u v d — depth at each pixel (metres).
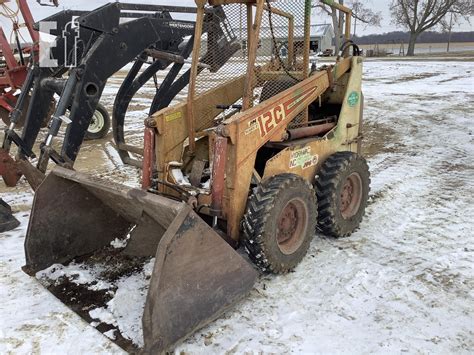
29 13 8.36
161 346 2.68
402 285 3.57
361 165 4.43
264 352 2.83
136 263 3.79
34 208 3.56
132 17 6.07
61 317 3.18
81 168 6.88
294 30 4.07
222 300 3.05
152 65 6.38
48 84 5.59
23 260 4.04
